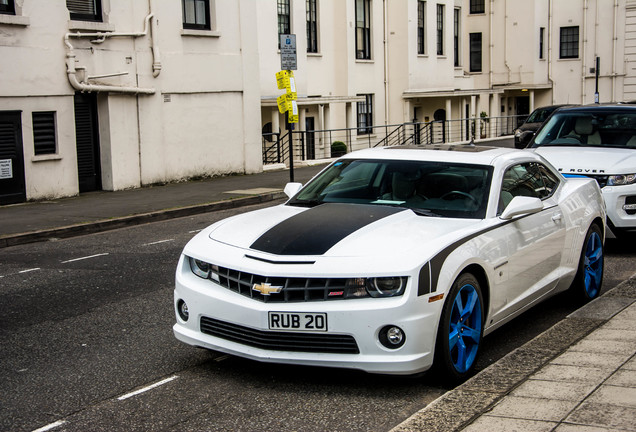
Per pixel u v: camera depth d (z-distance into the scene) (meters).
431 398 5.02
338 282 4.92
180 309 5.61
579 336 5.98
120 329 6.86
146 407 4.98
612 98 46.19
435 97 36.69
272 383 5.35
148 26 18.64
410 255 4.95
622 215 9.62
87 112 17.78
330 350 4.93
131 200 16.25
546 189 6.90
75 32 17.00
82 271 9.54
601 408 4.28
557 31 46.91
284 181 19.89
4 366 5.91
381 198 6.17
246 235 5.57
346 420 4.68
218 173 21.19
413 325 4.80
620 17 45.47
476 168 6.23
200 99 20.41
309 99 26.83
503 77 46.47
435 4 36.06
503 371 5.16
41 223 13.17
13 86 15.74
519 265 5.98
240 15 21.42
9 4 15.77
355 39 31.77
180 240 11.81
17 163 15.95
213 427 4.61
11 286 8.80
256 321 4.99
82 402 5.10
